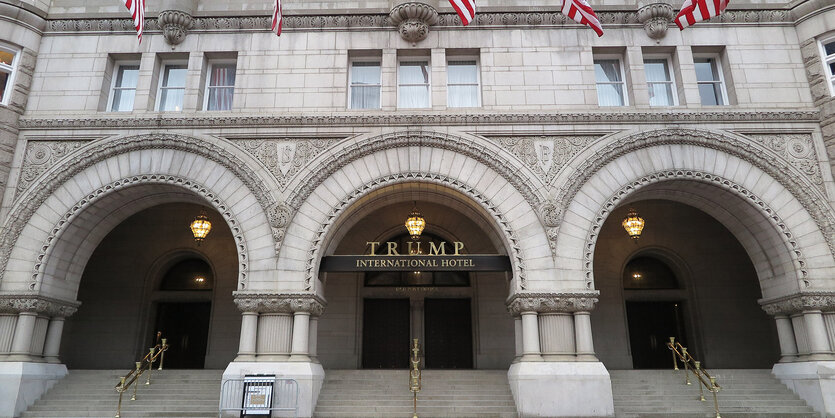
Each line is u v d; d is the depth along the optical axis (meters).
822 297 13.43
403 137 14.72
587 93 15.16
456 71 16.19
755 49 15.57
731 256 19.62
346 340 18.38
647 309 20.17
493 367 18.09
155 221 19.94
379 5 16.23
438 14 15.80
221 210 14.36
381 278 19.48
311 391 12.78
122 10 16.33
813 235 14.01
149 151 14.86
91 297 19.22
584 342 13.20
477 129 14.81
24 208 14.29
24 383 13.12
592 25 13.63
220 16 15.83
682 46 15.58
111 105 15.88
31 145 14.88
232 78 16.27
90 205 14.61
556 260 13.74
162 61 16.23
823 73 14.95
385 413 12.99
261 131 14.84
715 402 12.74
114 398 13.80
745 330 18.94
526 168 14.44
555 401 12.62
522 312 13.58
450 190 14.73
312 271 13.78
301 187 14.32
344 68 15.54
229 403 12.60
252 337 13.28
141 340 18.98
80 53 15.74
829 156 14.45
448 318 19.14
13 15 15.37
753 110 14.80
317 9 15.92
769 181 14.51
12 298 13.61
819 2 15.18
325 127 14.88
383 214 19.55
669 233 19.80
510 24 15.78
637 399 13.70
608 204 14.29
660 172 14.52
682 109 14.88
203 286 20.08
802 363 13.55
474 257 14.47
